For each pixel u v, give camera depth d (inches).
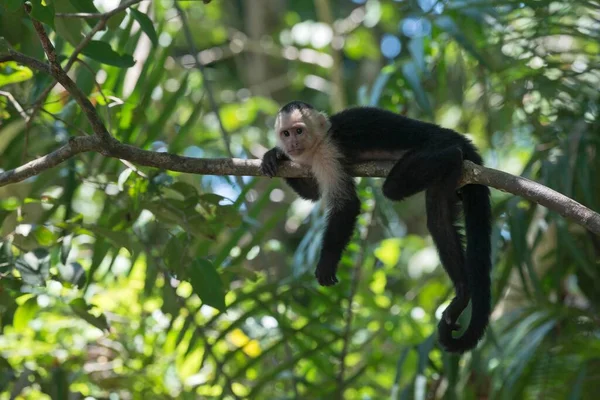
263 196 412.5
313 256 423.2
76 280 350.0
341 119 393.4
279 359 498.3
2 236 362.0
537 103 470.3
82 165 406.0
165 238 410.6
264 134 812.0
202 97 421.7
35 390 436.8
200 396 471.8
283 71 938.1
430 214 366.6
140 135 426.6
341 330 440.5
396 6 765.3
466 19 479.2
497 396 407.2
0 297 350.0
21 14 362.0
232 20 1018.1
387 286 709.9
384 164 378.0
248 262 515.8
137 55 469.1
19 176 330.3
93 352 468.4
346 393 533.0
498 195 511.5
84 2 322.7
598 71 471.5
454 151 340.2
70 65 325.7
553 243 461.4
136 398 441.4
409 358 470.3
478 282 350.3
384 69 464.1
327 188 382.6
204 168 338.3
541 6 437.4
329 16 819.4
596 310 435.8
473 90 647.1
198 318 465.1
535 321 410.3
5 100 393.4
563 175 401.4
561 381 414.0
